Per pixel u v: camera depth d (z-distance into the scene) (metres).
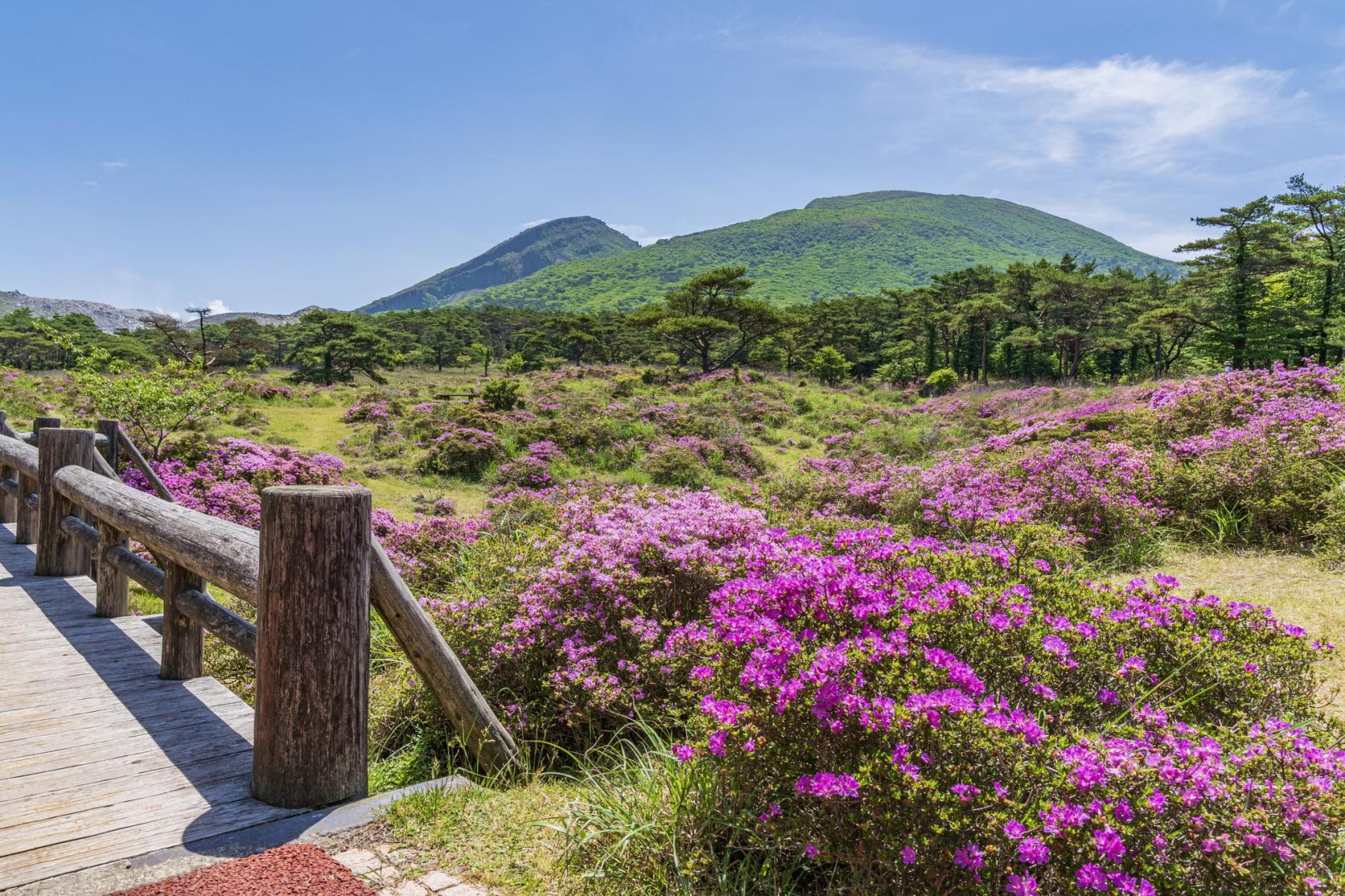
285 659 2.47
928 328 66.50
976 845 1.90
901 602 2.76
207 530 3.15
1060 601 3.23
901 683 2.22
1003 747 2.00
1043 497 7.16
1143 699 2.81
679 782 2.50
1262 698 2.92
